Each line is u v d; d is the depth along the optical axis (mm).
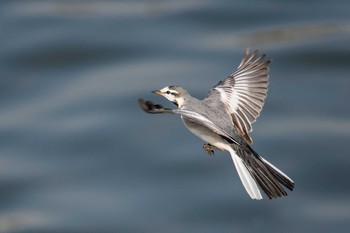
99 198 21719
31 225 20875
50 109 25234
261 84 11672
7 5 31234
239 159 10992
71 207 21469
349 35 28984
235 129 11203
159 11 30938
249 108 11523
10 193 22094
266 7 31188
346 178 21953
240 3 31344
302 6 31422
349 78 26781
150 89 25672
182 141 23312
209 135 11305
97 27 29641
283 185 10758
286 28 29844
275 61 27750
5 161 23188
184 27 29859
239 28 29891
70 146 23547
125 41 28734
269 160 22609
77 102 25438
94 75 27062
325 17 30641
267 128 23984
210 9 30953
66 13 30672
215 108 11461
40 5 31391
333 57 27781
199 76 26281
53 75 27266
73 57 28047
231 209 21062
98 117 24516
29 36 29047
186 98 11562
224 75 26312
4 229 20859
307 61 27766
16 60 27875
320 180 22000
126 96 25375
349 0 31953
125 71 27094
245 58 12156
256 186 10703
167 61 27562
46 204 21719
